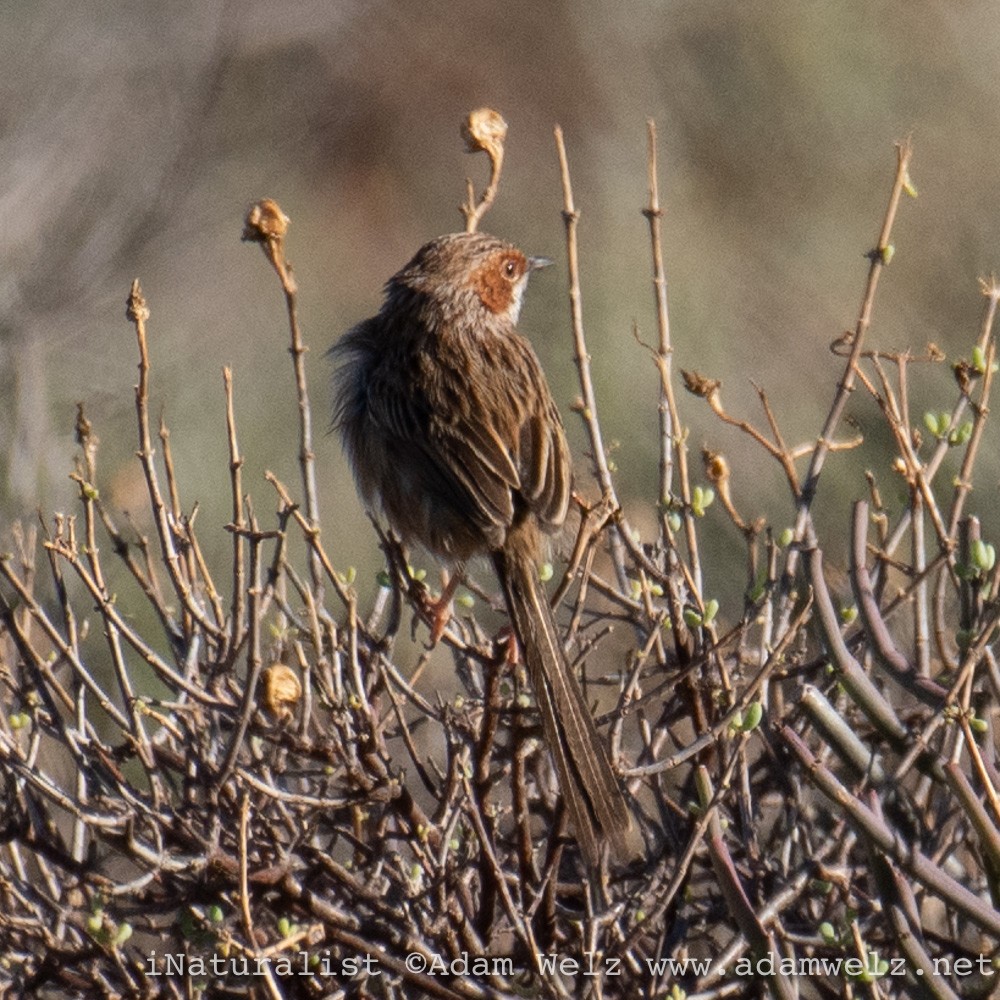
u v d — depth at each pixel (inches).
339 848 411.5
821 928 335.6
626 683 355.6
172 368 764.6
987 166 892.0
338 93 927.7
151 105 842.8
